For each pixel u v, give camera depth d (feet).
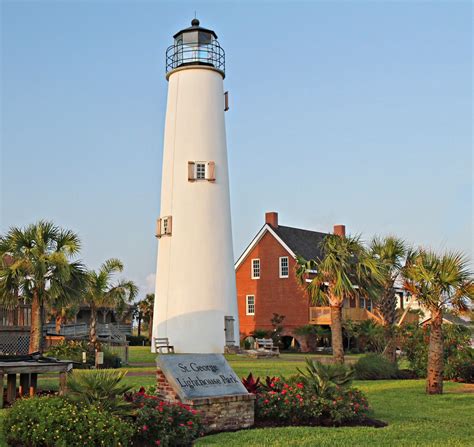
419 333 80.94
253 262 160.76
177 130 116.67
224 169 117.08
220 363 42.47
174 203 114.52
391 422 44.50
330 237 85.25
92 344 88.84
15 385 49.26
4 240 77.10
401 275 66.08
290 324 150.92
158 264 116.06
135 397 37.42
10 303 77.10
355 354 134.51
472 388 66.90
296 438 37.37
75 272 79.00
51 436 32.01
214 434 38.45
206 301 110.83
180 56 120.16
